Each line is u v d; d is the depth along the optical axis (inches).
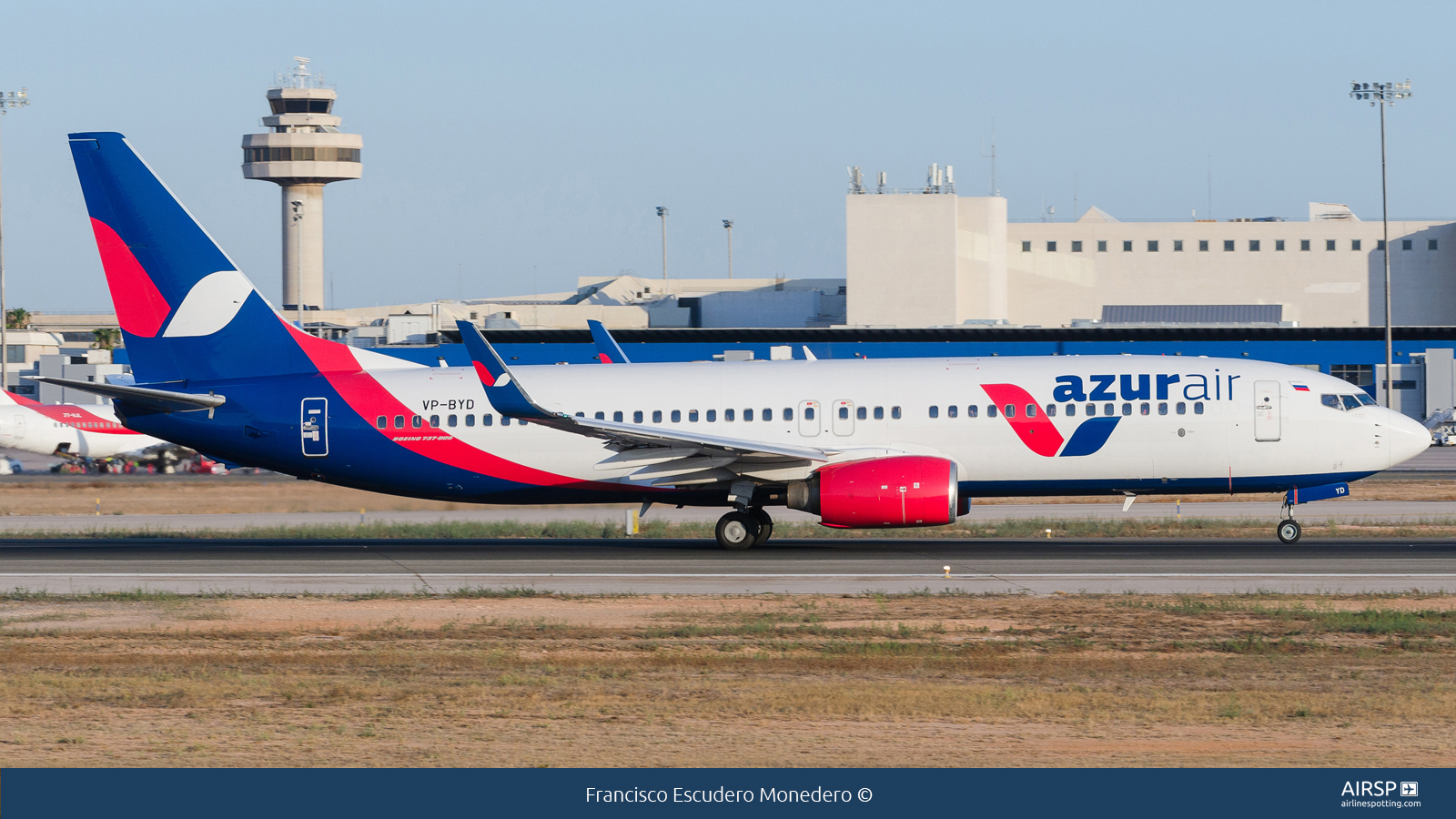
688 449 5516.7
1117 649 3412.9
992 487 5654.5
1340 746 2416.3
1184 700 2773.1
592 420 5767.7
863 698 2797.7
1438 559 5093.5
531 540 6397.6
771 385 5738.2
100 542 6392.7
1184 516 7140.8
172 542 6387.8
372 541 6353.3
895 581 4655.5
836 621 3863.2
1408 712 2657.5
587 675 3097.9
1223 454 5546.3
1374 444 5541.3
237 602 4323.3
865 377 5718.5
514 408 5374.0
